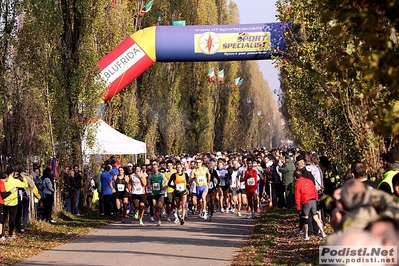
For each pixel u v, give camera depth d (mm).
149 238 27281
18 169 30953
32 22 34125
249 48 40625
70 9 39375
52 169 36625
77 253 23062
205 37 40781
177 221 34469
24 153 33312
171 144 69312
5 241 26328
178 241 26000
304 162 27578
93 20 39281
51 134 36844
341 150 24156
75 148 39375
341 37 9852
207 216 38125
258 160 41875
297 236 26219
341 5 9617
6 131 31797
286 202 41031
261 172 41375
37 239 27469
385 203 8156
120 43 44188
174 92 68562
